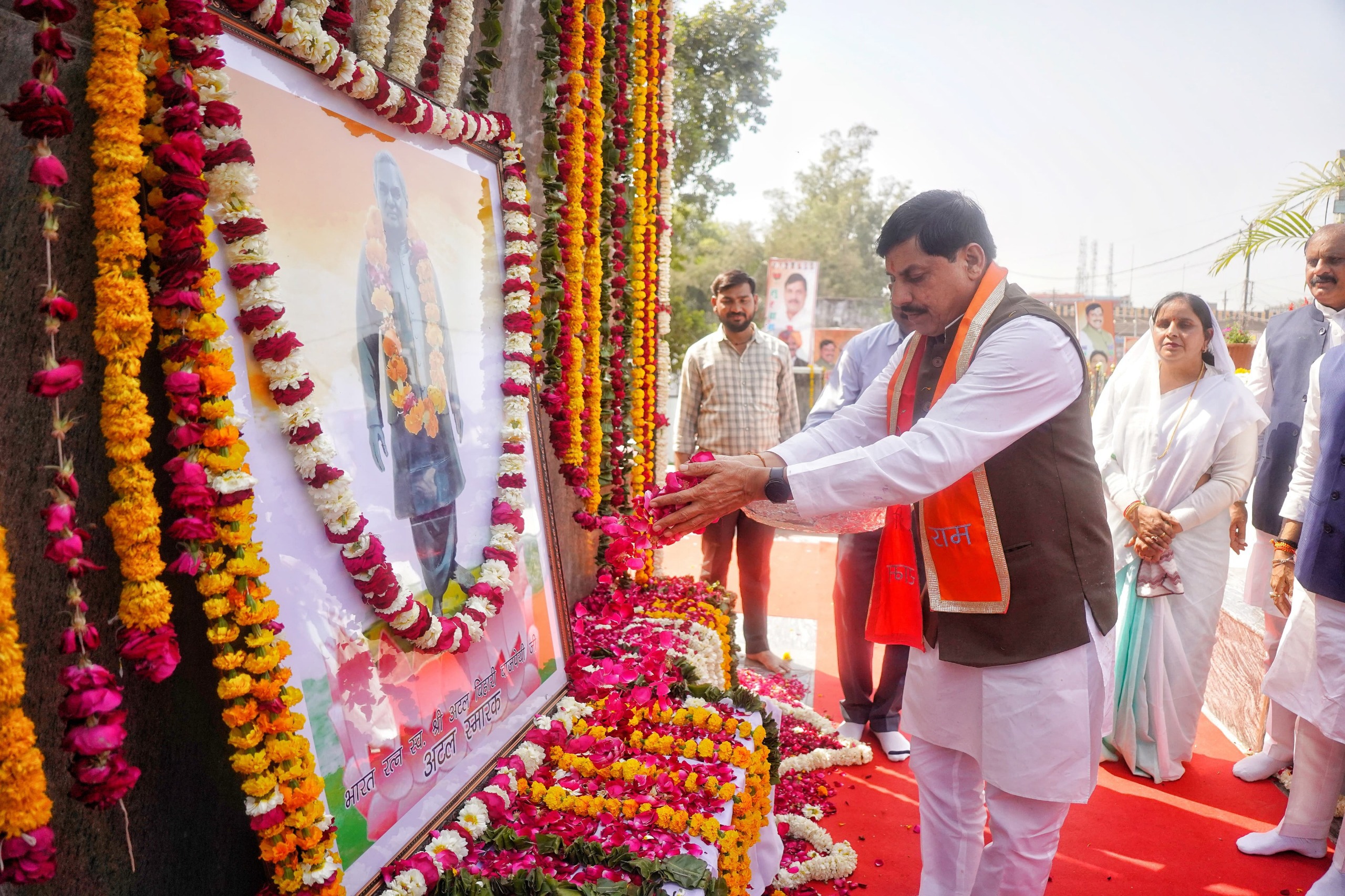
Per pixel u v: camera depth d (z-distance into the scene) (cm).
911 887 278
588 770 190
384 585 142
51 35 98
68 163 113
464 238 194
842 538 376
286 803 122
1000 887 213
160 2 112
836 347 1858
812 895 268
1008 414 198
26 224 109
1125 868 296
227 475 116
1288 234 577
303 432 130
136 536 108
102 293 106
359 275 154
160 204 114
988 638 209
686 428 493
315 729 132
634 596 318
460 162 195
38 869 98
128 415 107
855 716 389
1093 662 208
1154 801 343
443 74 191
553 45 257
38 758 99
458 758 169
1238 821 328
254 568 118
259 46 134
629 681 231
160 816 133
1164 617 356
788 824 298
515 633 200
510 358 206
